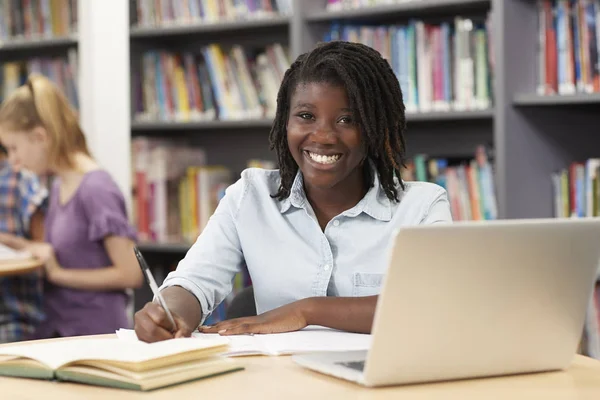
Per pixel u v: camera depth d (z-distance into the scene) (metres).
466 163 3.59
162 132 4.42
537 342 1.44
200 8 4.07
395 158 1.96
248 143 4.31
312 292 1.93
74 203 3.20
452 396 1.30
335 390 1.32
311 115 1.87
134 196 4.25
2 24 4.61
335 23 3.84
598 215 3.29
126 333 1.68
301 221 1.98
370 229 1.94
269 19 3.82
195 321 1.82
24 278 3.45
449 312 1.33
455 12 3.65
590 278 1.46
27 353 1.42
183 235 4.19
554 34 3.32
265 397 1.28
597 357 3.25
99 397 1.29
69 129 3.24
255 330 1.71
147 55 4.24
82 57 4.35
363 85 1.87
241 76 4.00
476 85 3.44
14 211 3.79
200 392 1.31
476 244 1.31
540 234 1.36
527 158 3.38
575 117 3.56
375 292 1.91
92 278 3.16
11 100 3.24
